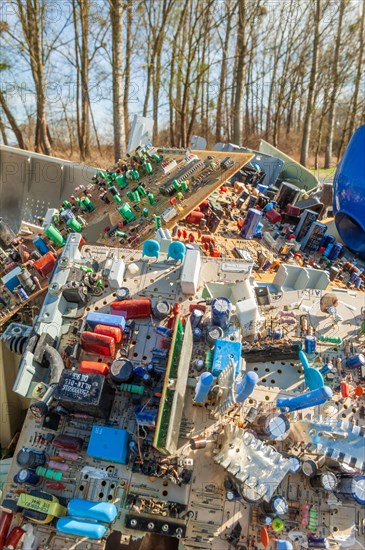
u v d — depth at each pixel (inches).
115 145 623.2
